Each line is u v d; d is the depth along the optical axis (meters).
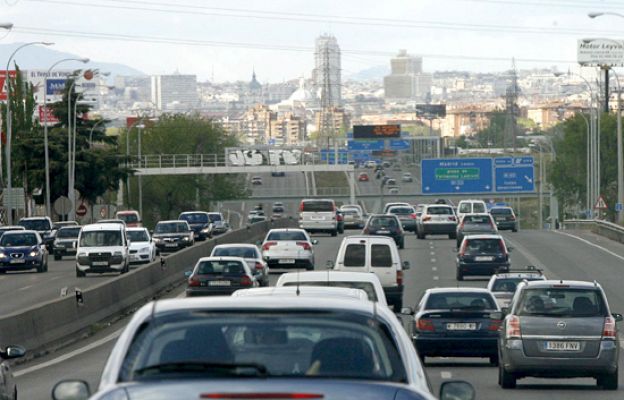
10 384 40.78
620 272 136.25
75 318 81.88
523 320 53.25
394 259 96.94
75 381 18.34
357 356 16.84
